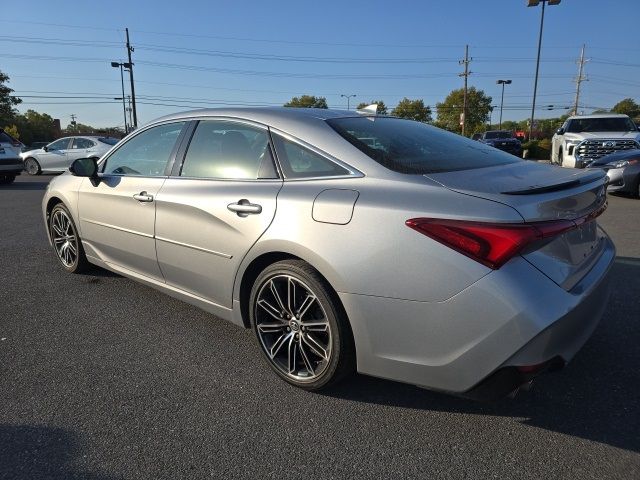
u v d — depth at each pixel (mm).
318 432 2520
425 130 3404
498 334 2158
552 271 2275
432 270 2260
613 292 4250
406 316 2352
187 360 3270
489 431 2502
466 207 2248
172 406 2748
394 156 2744
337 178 2703
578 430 2488
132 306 4188
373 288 2412
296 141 2939
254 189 2977
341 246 2494
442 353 2299
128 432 2521
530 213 2189
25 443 2434
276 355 2982
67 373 3104
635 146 11898
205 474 2227
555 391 2824
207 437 2484
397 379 2488
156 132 3883
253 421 2613
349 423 2590
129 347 3453
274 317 2934
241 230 2957
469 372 2258
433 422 2588
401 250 2328
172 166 3611
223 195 3098
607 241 3098
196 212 3246
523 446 2383
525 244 2148
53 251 6008
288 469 2256
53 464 2287
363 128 3064
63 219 4902
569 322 2252
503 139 30547
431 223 2266
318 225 2590
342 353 2629
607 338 3412
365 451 2371
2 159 14141
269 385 2963
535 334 2123
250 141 3166
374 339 2471
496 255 2143
